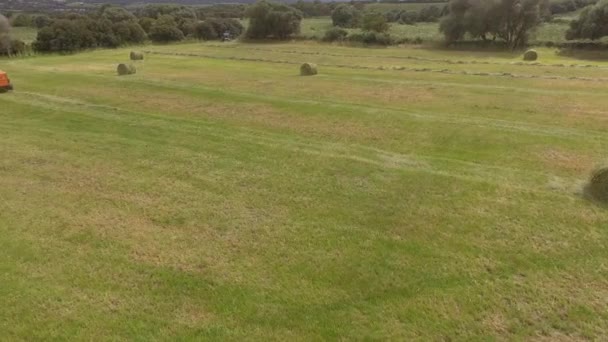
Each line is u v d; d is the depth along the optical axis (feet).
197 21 268.21
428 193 45.32
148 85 105.81
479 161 57.26
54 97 92.02
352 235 37.86
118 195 45.24
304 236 37.76
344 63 155.63
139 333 27.32
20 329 27.55
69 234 38.01
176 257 34.83
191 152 57.06
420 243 36.60
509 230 38.42
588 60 153.79
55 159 54.85
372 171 50.80
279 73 130.41
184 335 27.17
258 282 31.96
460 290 30.86
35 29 277.85
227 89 103.65
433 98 92.02
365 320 28.32
